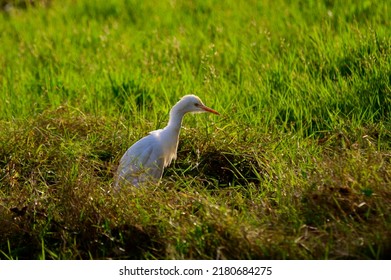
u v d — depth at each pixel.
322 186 9.96
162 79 15.68
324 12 18.61
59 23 21.67
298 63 15.48
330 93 13.94
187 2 22.14
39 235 10.27
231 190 11.12
